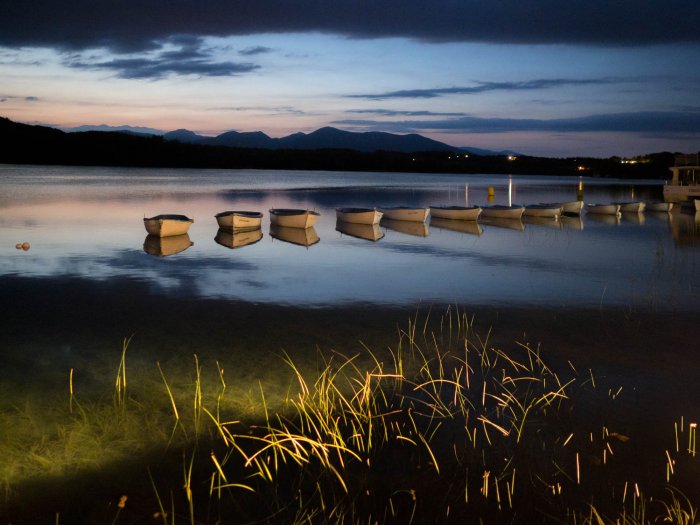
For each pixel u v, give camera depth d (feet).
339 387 27.14
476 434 22.86
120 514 17.61
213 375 28.30
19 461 20.07
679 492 19.07
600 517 17.87
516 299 43.88
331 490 19.21
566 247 72.95
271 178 319.88
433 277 51.93
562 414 24.53
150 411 24.08
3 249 64.28
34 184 205.26
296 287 47.14
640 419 24.09
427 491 19.24
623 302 43.16
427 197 175.42
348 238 78.13
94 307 40.40
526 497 18.92
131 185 214.48
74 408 24.25
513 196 185.98
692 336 34.99
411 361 30.71
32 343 32.63
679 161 142.72
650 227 98.02
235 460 20.63
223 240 74.23
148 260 59.16
